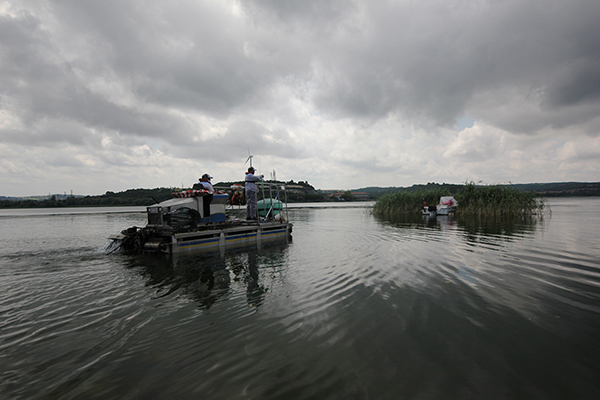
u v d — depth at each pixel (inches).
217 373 116.3
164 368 120.3
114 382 111.6
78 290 221.8
